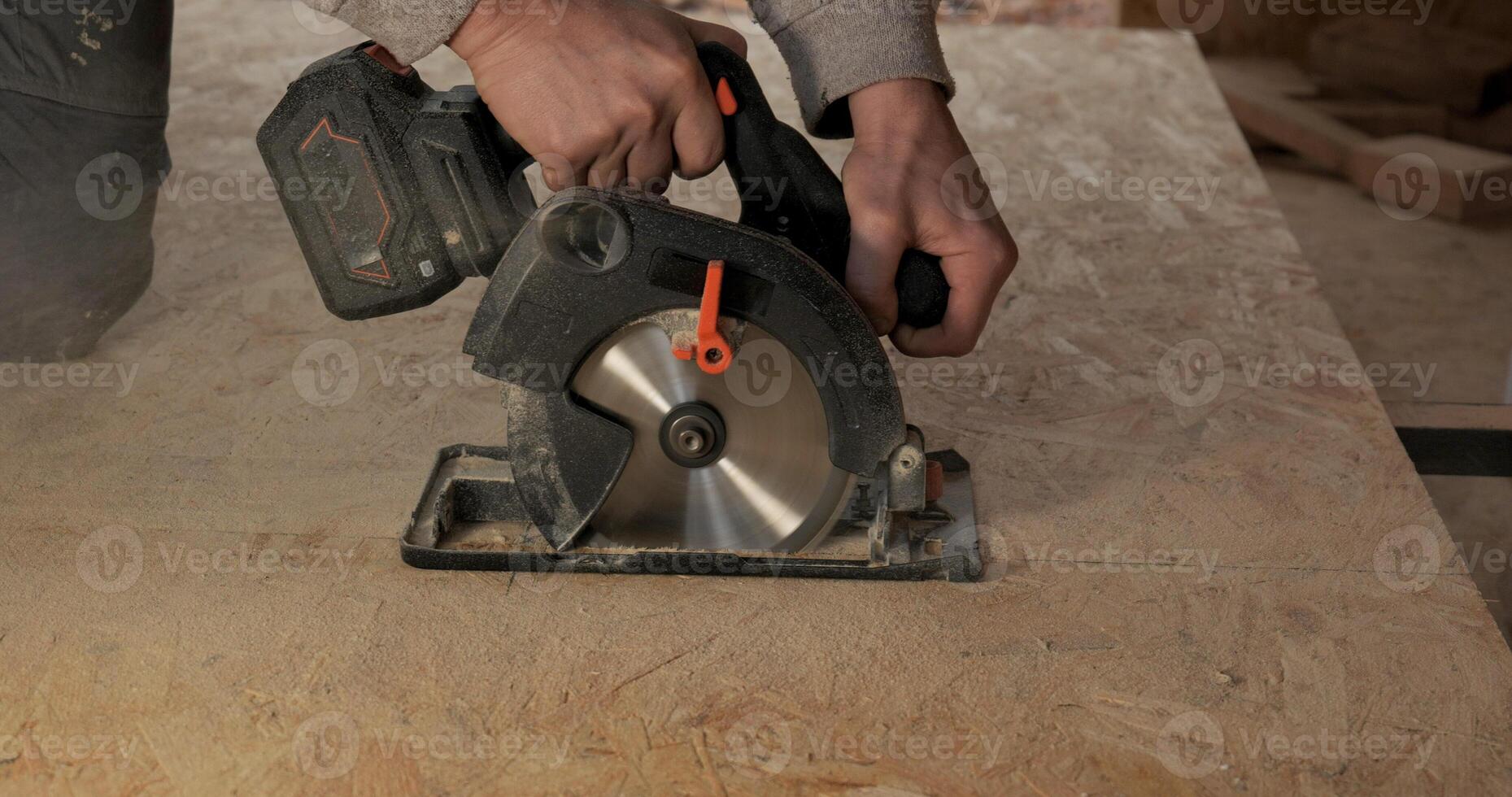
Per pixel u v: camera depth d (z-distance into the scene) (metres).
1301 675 1.41
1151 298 2.45
